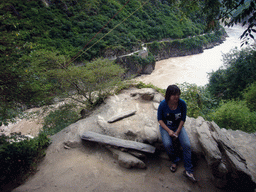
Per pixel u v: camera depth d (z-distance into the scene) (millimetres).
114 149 3174
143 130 3457
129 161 2816
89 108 7031
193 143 2895
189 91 7141
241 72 13859
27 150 3223
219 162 2316
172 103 2586
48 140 3791
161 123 2779
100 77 7129
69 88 7926
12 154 2941
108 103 5277
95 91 7113
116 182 2520
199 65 43719
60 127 7633
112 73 6914
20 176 2867
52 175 2732
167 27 56438
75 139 3629
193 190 2412
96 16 44312
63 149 3521
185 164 2576
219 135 2807
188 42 54250
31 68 4090
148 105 4750
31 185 2516
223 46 62344
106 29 41906
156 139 3158
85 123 4129
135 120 3982
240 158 2391
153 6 61812
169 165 2922
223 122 6602
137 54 37969
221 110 6895
